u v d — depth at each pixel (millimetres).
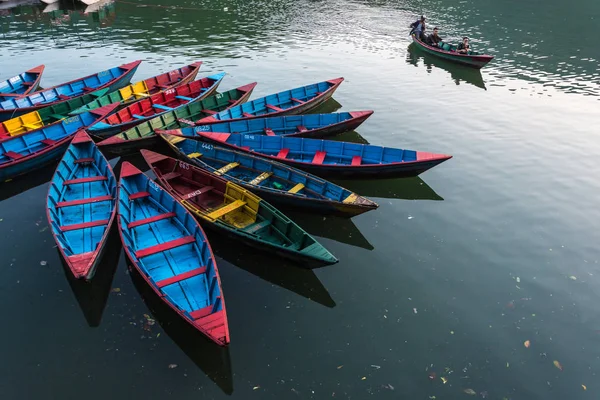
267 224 15422
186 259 14258
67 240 14625
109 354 11438
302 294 13625
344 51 38938
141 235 15242
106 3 52250
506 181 20188
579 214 17906
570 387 11047
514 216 17734
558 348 12094
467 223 17266
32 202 17438
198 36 41562
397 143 23562
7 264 13977
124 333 11984
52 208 15266
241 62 35250
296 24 46688
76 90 27906
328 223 17250
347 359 11555
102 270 13992
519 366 11547
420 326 12625
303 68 34469
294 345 11883
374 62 36469
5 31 41031
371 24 47469
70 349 11523
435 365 11484
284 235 15023
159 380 10859
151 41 39656
